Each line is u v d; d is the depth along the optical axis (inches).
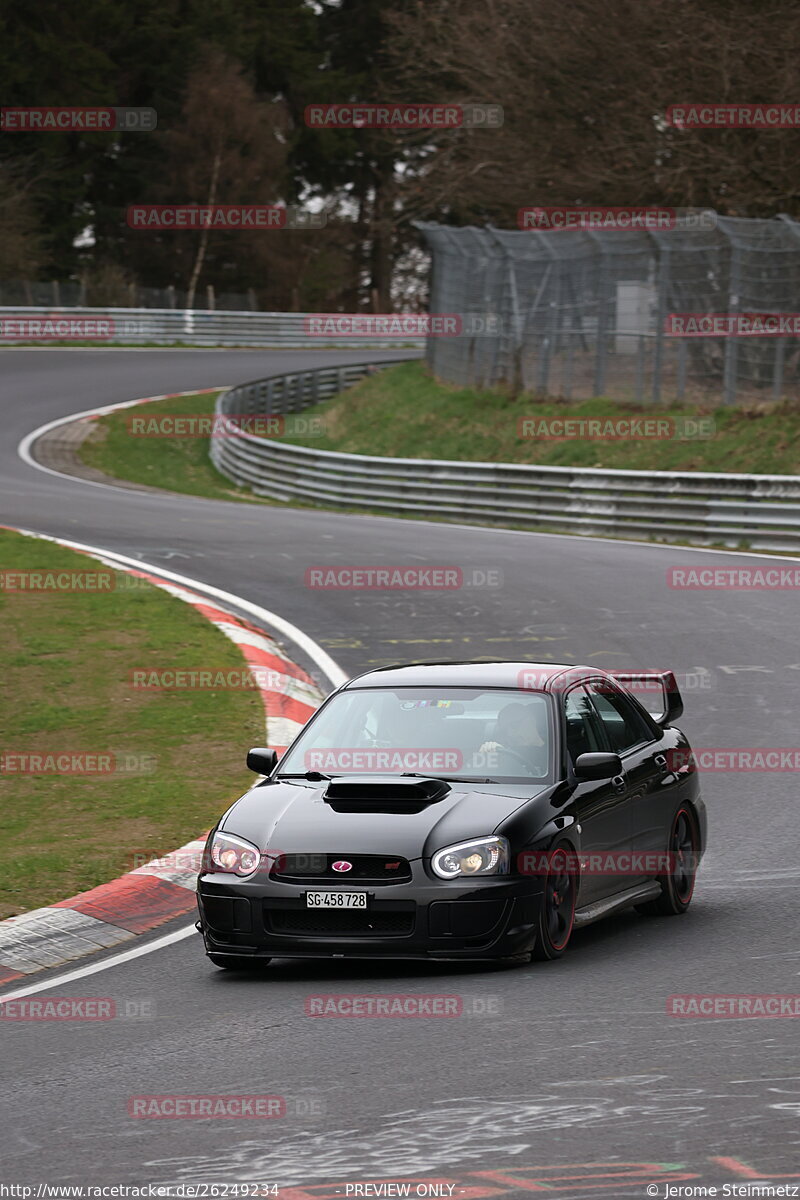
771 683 2305.6
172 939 1316.4
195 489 5757.9
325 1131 800.3
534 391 5679.1
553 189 6225.4
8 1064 966.4
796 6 5359.3
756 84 5403.5
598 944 1253.1
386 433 6067.9
